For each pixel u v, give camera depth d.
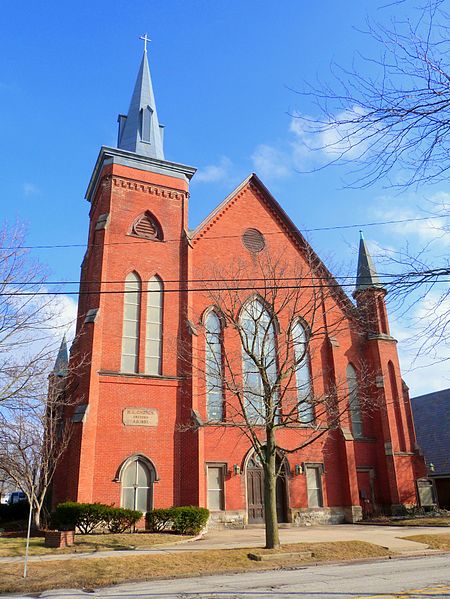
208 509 23.72
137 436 24.08
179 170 30.55
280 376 19.52
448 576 12.60
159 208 29.23
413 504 29.31
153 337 26.55
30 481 22.77
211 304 28.25
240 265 28.19
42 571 13.84
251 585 11.95
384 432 30.27
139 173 29.33
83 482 21.84
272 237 31.73
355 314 30.50
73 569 14.08
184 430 23.95
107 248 26.95
